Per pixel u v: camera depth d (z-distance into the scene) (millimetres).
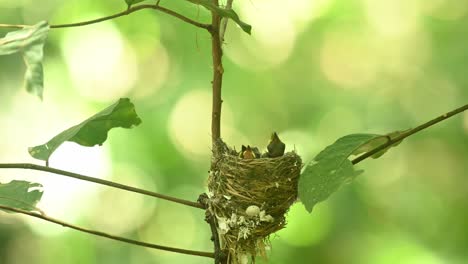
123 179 12102
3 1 11617
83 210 11812
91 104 12062
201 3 4082
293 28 13664
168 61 12742
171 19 12445
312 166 4172
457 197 13375
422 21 13727
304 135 13352
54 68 11828
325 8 13664
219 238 5027
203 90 12852
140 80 12578
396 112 13438
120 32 12312
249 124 13391
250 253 5020
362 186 12711
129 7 4156
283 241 11883
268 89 13562
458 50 13398
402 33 13773
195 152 12914
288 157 5195
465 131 13250
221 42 4543
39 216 4246
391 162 13461
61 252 11867
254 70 13555
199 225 12805
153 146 12422
